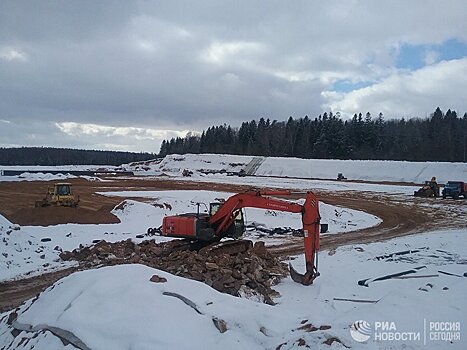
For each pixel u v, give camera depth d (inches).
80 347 299.3
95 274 383.9
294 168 3656.5
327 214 1355.8
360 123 4670.3
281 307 476.7
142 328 303.9
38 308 364.2
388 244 912.3
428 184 2170.3
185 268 559.8
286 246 903.1
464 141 4281.5
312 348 299.6
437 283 523.8
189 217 698.8
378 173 3218.5
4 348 336.2
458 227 1210.6
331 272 637.9
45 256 707.4
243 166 4099.4
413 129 4953.3
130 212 1277.1
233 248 676.7
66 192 1393.9
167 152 7071.9
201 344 302.0
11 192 1958.7
